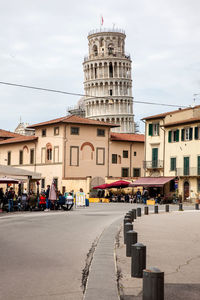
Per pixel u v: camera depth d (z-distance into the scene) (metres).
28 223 23.62
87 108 129.62
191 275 10.28
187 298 8.09
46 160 79.25
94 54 132.25
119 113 125.88
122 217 29.70
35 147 82.31
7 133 102.62
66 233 18.92
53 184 37.84
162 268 11.15
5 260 11.88
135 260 9.81
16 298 7.93
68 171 75.50
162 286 6.82
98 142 79.00
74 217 29.22
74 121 75.50
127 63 129.62
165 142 66.44
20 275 9.95
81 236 17.84
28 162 84.06
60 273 10.24
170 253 13.62
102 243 15.39
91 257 12.59
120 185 64.19
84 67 132.12
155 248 14.70
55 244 15.22
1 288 8.67
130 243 12.72
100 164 78.94
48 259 12.16
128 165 82.25
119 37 132.62
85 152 77.44
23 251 13.50
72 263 11.59
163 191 65.25
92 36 132.62
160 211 39.53
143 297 6.88
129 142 82.69
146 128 69.81
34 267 10.94
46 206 38.44
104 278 9.34
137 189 68.19
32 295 8.17
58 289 8.67
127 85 129.12
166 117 66.19
